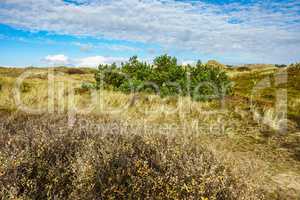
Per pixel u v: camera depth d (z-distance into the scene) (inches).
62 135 211.9
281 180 213.0
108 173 161.0
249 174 190.7
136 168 170.2
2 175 141.1
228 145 295.9
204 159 193.2
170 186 153.1
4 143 194.7
